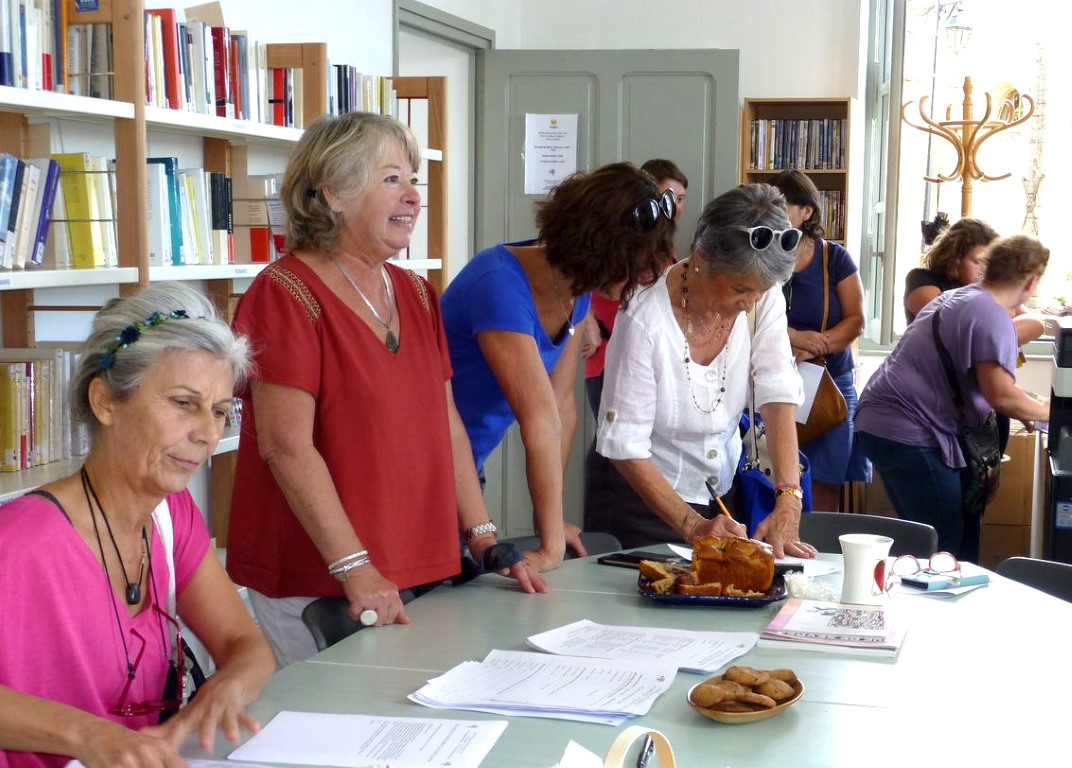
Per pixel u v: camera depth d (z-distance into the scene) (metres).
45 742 1.35
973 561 4.04
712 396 2.64
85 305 3.30
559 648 1.83
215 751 1.46
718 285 2.46
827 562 2.46
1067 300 6.38
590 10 6.33
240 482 2.15
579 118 5.55
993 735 1.51
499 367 2.32
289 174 2.07
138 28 2.79
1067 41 6.25
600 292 2.31
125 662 1.63
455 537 2.19
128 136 2.81
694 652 1.81
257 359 2.00
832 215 6.00
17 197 2.57
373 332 2.07
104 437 1.60
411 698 1.61
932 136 6.44
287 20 4.23
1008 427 4.58
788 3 6.15
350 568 1.97
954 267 4.89
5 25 2.49
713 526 2.43
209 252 3.34
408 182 2.07
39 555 1.52
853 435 4.71
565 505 5.62
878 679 1.72
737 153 5.46
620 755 1.23
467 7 5.71
